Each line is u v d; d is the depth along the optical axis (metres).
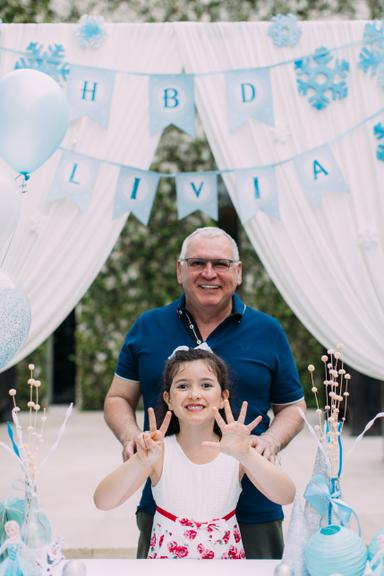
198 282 2.36
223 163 3.00
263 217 2.98
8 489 4.88
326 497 1.64
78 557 3.78
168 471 1.97
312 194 2.94
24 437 6.97
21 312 1.87
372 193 2.98
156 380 2.40
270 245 2.98
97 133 2.98
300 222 2.98
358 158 2.97
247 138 3.00
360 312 2.99
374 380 7.05
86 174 2.96
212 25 2.98
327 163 2.94
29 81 2.20
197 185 2.98
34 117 2.17
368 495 4.84
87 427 7.59
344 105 2.97
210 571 1.72
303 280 2.99
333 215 2.99
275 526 2.29
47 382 8.68
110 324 8.58
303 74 2.95
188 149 8.38
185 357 1.96
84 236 3.00
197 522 1.92
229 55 2.97
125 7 7.05
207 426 1.98
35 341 2.99
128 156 2.99
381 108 2.96
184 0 7.14
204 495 1.94
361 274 2.98
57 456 6.18
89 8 6.62
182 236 8.56
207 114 2.98
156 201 8.48
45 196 2.98
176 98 2.92
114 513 4.50
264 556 2.26
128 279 8.57
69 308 3.02
